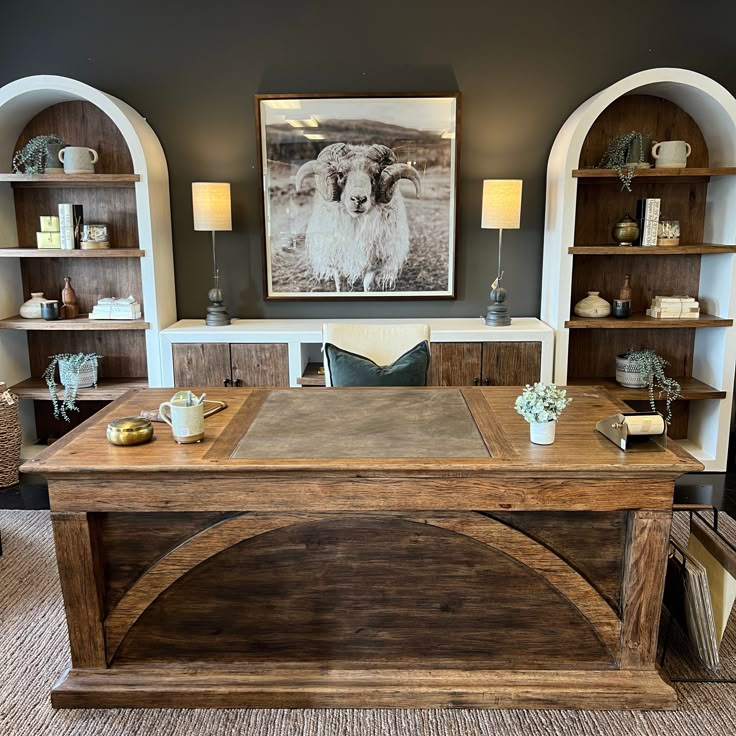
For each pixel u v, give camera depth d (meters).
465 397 2.59
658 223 3.84
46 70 4.05
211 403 2.51
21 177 3.76
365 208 4.13
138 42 4.02
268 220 4.17
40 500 3.67
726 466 4.00
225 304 4.31
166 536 2.06
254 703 2.10
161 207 4.02
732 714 2.08
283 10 3.96
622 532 2.03
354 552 2.07
